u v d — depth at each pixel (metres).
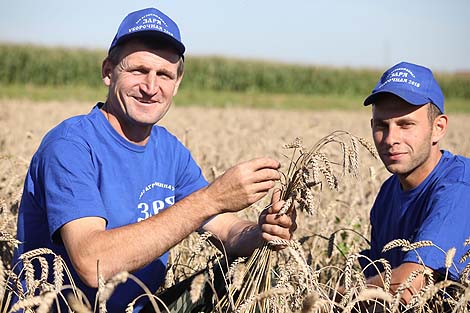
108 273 3.58
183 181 4.60
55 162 3.87
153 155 4.33
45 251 3.44
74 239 3.66
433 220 3.90
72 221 3.72
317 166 3.44
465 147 11.76
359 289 3.52
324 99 48.81
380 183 7.60
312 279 3.47
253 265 3.85
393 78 4.16
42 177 3.95
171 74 4.16
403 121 4.14
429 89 4.14
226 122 20.89
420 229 3.94
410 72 4.17
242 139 13.60
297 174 3.73
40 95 38.12
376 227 4.66
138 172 4.20
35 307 3.85
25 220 4.10
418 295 3.28
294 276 3.63
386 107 4.18
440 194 4.00
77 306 3.09
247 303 3.12
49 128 16.47
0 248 4.69
